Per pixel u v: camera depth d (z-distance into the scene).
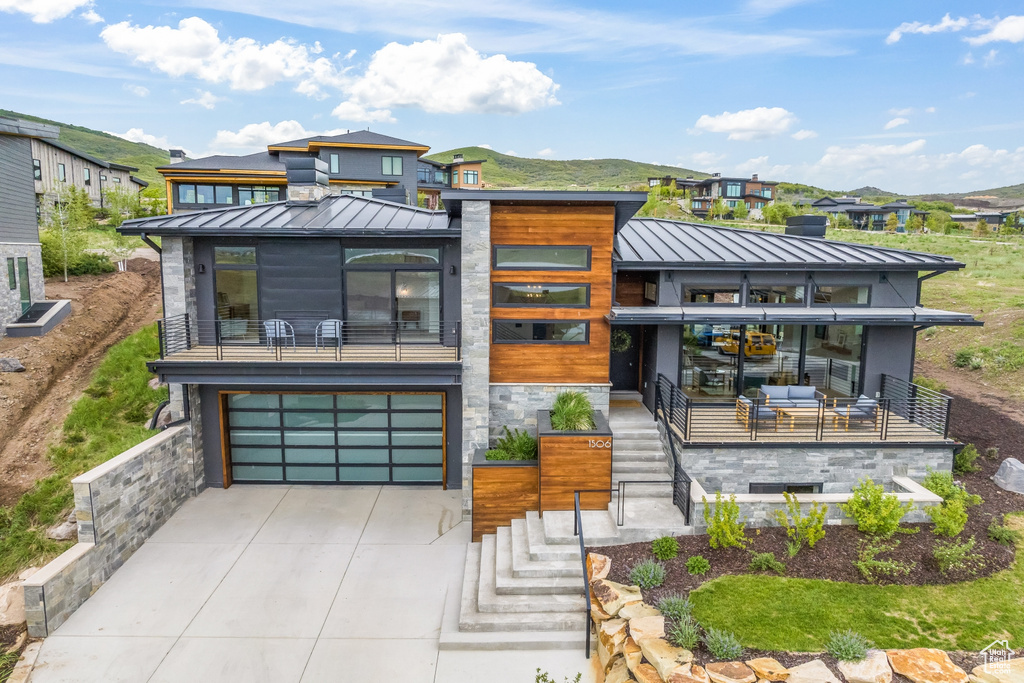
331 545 13.80
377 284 15.96
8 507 14.23
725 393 15.66
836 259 15.41
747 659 8.73
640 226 18.67
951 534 11.24
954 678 8.21
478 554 13.23
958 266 14.53
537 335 14.73
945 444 13.16
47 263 26.77
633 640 9.41
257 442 16.75
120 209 45.28
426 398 16.44
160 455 14.53
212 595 11.98
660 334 15.15
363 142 49.97
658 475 13.82
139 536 13.62
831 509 11.88
